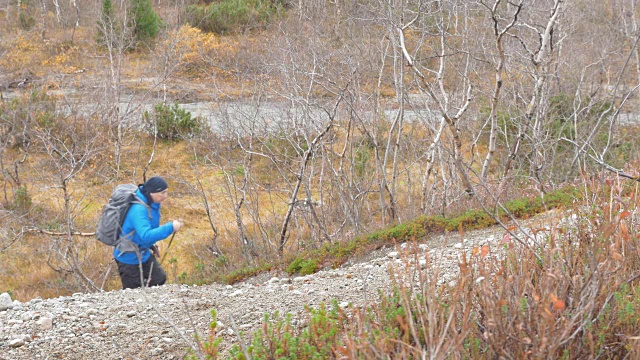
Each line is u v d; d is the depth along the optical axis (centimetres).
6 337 465
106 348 438
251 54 1474
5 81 2273
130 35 2320
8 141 1570
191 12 2566
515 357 273
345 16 1155
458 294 291
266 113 1175
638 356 268
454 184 1016
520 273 310
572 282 300
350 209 961
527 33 1345
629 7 1831
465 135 1398
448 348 252
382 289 514
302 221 1114
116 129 1666
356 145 1224
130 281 646
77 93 1970
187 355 383
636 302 301
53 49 2650
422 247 722
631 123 1544
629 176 432
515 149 982
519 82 1251
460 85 1249
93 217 1273
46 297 1017
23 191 1277
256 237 1041
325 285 602
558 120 1284
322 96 1172
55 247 1064
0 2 3200
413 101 1323
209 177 1441
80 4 3066
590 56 1566
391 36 962
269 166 1230
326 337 314
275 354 308
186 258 1145
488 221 775
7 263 1114
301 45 1159
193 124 1728
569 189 821
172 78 2011
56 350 439
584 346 286
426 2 958
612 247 310
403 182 1195
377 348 269
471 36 1188
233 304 535
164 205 1322
